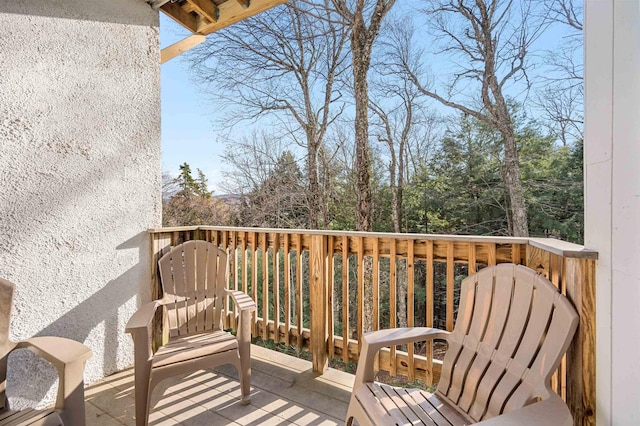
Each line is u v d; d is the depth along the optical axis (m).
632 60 1.00
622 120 1.04
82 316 2.36
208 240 3.17
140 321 1.88
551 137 7.48
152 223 2.82
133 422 1.94
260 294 7.84
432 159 8.73
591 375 1.18
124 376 2.49
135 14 2.72
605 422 1.12
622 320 1.04
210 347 2.02
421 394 1.50
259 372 2.50
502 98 7.86
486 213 8.21
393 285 2.16
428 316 2.03
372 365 1.51
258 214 9.69
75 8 2.35
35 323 2.13
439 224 8.63
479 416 1.30
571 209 7.29
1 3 2.01
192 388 2.29
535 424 0.92
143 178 2.76
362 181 8.62
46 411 1.33
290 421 1.91
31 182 2.12
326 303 2.48
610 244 1.10
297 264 2.61
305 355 7.63
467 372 1.43
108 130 2.53
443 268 7.91
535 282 1.30
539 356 1.18
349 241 2.40
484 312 1.49
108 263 2.52
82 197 2.37
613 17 1.10
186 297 2.42
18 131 2.07
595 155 1.20
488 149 8.12
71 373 1.35
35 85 2.15
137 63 2.73
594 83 1.21
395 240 2.17
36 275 2.14
